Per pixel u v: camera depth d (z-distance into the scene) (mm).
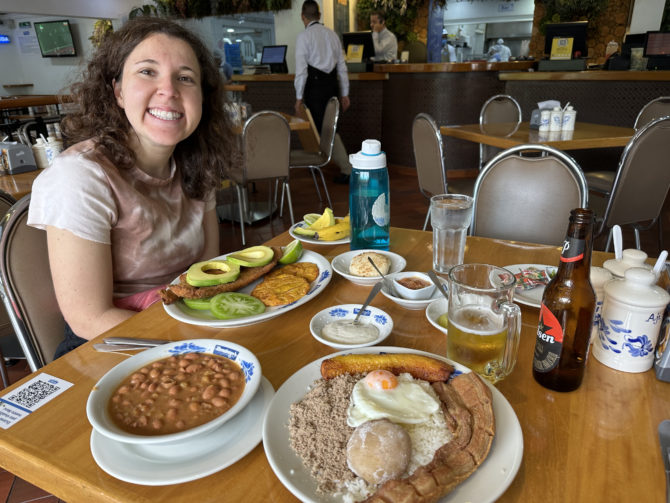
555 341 645
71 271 1010
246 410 624
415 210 4145
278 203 4484
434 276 940
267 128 3209
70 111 1209
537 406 639
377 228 1206
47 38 9297
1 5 6266
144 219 1155
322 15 6789
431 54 7766
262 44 7281
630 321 679
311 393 612
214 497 507
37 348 1173
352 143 5902
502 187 1637
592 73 4148
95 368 751
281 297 943
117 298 1178
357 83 5613
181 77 1108
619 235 771
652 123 1939
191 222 1326
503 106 3588
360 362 642
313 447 528
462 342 689
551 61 4336
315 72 4738
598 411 626
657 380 688
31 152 2320
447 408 574
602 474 525
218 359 707
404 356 654
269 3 6809
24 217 1129
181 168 1319
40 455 567
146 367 699
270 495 508
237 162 1500
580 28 4184
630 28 7035
